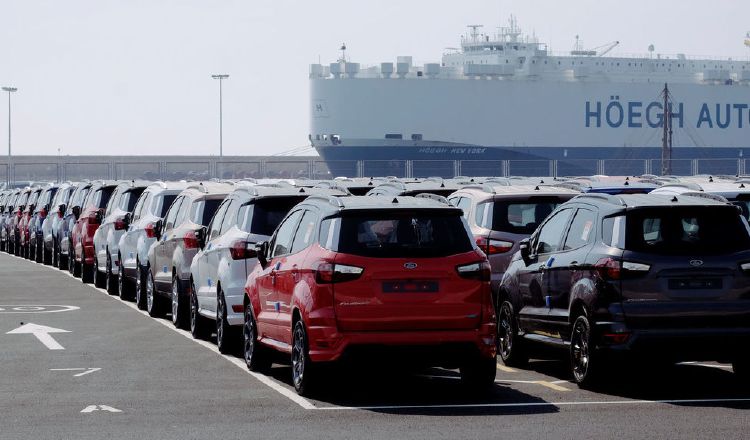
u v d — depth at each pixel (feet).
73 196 270.87
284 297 98.58
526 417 83.97
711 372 109.40
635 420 82.28
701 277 92.63
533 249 110.01
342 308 89.51
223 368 112.68
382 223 91.25
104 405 90.22
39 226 304.30
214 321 137.59
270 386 100.68
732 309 92.48
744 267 92.94
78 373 109.09
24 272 265.95
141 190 203.51
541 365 116.06
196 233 137.80
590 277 95.35
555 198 129.18
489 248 127.13
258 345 109.70
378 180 249.34
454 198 141.08
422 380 104.37
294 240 100.58
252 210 120.26
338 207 92.02
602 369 95.76
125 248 189.67
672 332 92.02
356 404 90.48
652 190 143.54
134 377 106.42
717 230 94.07
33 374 108.27
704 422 81.20
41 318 163.32
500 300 117.60
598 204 98.94
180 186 174.50
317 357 90.53
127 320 160.45
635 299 92.48
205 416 85.05
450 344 89.92
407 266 89.86
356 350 89.30
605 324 93.25
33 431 78.84
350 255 90.02
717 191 129.29
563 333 101.91
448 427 79.87
